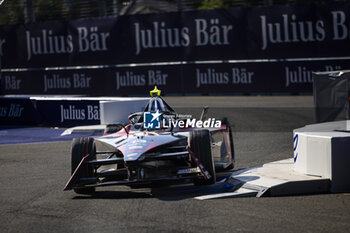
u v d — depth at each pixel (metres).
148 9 80.38
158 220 14.68
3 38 74.19
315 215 14.52
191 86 66.94
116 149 20.33
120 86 69.69
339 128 24.78
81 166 18.61
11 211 16.70
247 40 64.06
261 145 29.59
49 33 72.12
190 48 66.50
